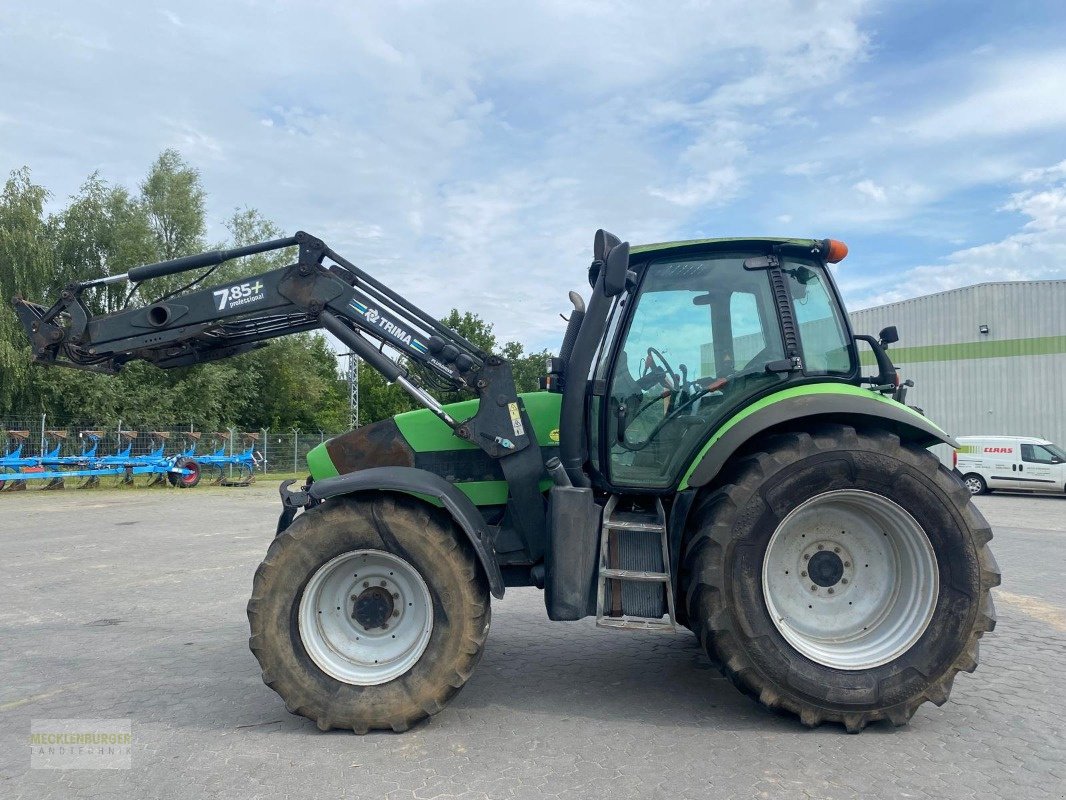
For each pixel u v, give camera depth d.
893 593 3.58
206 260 4.14
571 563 3.50
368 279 4.03
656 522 3.70
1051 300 25.22
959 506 3.42
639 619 3.45
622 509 3.93
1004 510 15.30
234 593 6.84
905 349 27.95
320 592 3.55
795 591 3.61
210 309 4.10
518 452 3.86
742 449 3.72
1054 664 4.48
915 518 3.44
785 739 3.31
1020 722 3.51
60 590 6.99
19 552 9.38
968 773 2.95
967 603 3.39
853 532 3.63
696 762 3.06
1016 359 25.73
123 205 33.69
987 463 19.83
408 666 3.44
